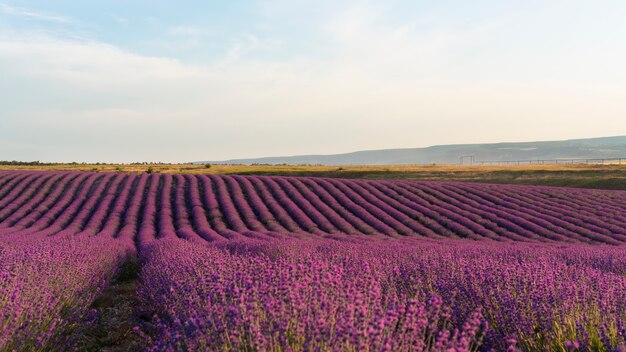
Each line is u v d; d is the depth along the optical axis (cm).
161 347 448
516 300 536
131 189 3616
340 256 901
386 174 5178
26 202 3219
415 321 424
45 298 620
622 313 538
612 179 4288
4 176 3894
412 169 5772
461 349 336
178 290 675
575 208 3025
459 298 590
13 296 572
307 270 604
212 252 1044
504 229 2533
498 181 4566
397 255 1015
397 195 3400
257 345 389
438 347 373
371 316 432
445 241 2047
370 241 1888
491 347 502
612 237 2381
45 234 2167
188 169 5781
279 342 411
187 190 3612
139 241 2034
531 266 712
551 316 514
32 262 819
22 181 3706
